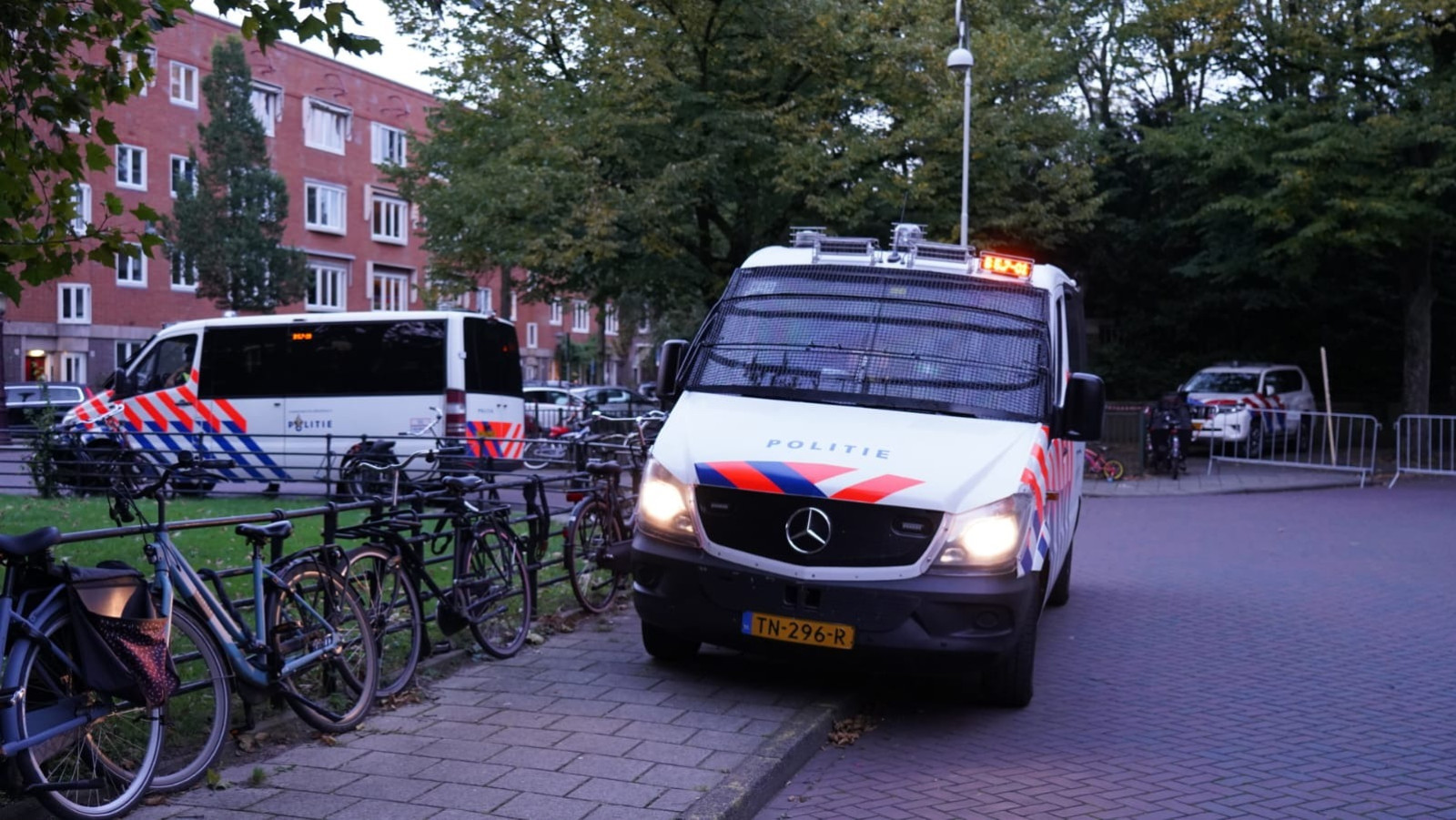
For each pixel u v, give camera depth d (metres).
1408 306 27.70
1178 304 35.44
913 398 7.46
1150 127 31.66
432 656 7.38
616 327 74.38
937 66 22.64
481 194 23.12
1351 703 7.39
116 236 6.71
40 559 4.48
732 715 6.42
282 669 5.56
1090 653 8.77
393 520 6.93
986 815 5.34
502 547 7.89
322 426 20.78
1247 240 28.81
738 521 6.71
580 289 25.88
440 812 4.86
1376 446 24.86
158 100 43.62
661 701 6.68
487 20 22.73
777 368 7.76
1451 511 18.44
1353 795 5.67
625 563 9.30
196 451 17.50
